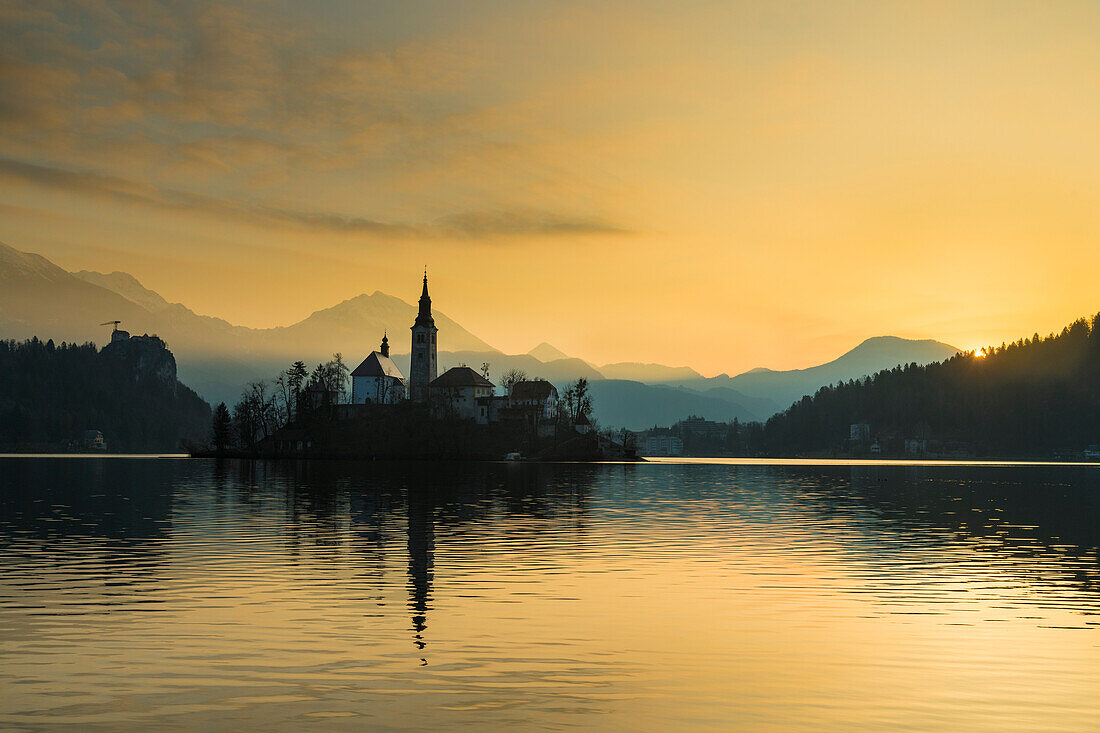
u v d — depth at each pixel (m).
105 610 44.00
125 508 103.94
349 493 134.00
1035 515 106.44
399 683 32.25
